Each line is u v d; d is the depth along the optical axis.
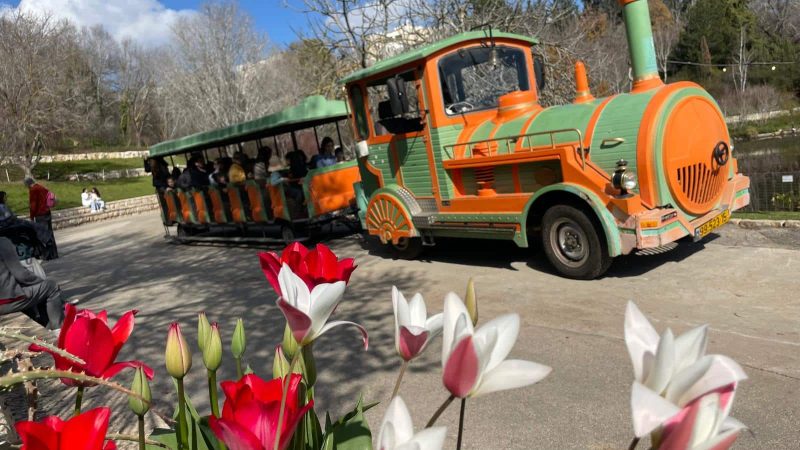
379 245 10.49
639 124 6.29
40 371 1.00
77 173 39.91
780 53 41.81
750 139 29.97
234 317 6.98
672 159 6.29
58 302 5.61
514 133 7.34
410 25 14.27
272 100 28.78
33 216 13.91
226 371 5.19
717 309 5.26
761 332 4.62
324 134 13.79
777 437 3.21
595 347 4.74
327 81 14.80
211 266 11.06
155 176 15.62
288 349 1.35
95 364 1.15
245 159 12.91
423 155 8.22
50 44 30.89
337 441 1.45
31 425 0.90
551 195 6.93
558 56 13.72
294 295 1.06
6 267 5.20
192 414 1.46
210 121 28.67
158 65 52.44
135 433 3.38
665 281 6.26
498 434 3.58
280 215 11.55
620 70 21.55
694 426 0.66
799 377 3.82
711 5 44.34
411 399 4.20
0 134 28.00
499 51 8.43
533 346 4.91
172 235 15.83
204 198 13.88
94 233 20.78
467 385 0.88
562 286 6.57
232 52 29.03
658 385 0.70
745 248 7.14
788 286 5.62
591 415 3.68
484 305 6.25
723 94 38.34
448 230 8.10
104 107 57.84
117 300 8.93
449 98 7.97
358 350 5.32
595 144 6.57
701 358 0.73
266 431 0.95
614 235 6.21
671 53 45.59
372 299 7.00
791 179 8.77
